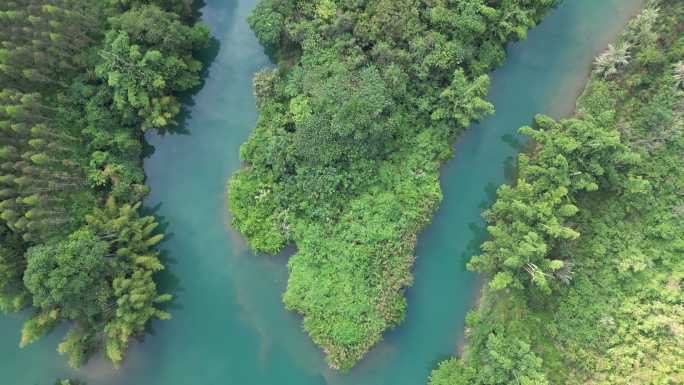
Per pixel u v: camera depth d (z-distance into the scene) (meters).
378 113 38.75
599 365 38.22
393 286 40.62
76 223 39.28
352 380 41.28
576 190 39.97
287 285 41.81
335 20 41.12
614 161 39.28
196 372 42.00
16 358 41.72
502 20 42.91
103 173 41.03
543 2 43.66
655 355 37.78
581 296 39.84
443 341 41.72
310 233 41.00
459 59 40.91
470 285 42.62
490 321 40.00
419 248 43.12
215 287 43.19
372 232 40.31
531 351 37.09
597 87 43.38
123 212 40.25
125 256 39.19
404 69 41.66
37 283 34.41
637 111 42.75
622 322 38.72
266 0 42.91
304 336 41.91
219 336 42.50
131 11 40.78
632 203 40.75
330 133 39.75
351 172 41.03
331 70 41.03
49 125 39.91
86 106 41.38
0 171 37.38
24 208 37.47
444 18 40.56
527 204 39.25
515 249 37.66
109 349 37.81
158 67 40.97
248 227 41.72
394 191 42.03
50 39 39.16
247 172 43.00
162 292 43.09
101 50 39.69
